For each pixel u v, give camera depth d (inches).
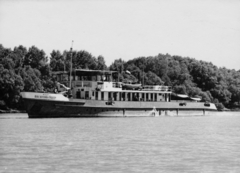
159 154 2048.5
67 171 1695.4
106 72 4702.3
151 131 3100.4
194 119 4817.9
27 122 3740.2
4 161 1861.5
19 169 1723.7
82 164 1811.0
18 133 2834.6
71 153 2048.5
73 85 4653.1
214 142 2508.6
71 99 4276.6
